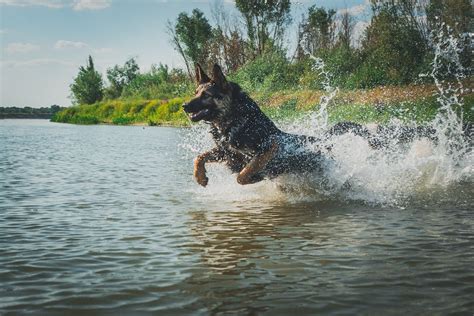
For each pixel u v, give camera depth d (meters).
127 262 3.96
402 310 2.98
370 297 3.20
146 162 12.35
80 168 10.91
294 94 28.55
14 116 98.38
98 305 3.11
